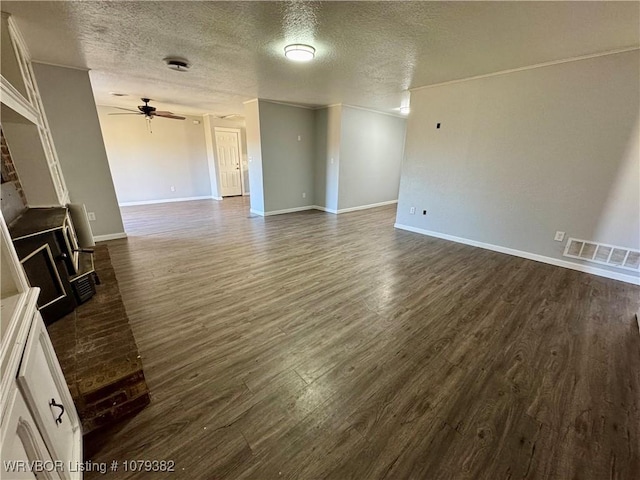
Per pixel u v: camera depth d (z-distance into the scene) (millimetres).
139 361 1459
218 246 4031
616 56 2721
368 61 3057
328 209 6562
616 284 2951
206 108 6418
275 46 2658
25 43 2615
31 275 1575
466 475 1197
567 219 3293
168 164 7504
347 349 1947
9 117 2053
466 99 3832
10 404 702
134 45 2668
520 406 1523
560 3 1850
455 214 4297
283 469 1207
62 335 1640
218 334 2076
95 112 3734
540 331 2166
